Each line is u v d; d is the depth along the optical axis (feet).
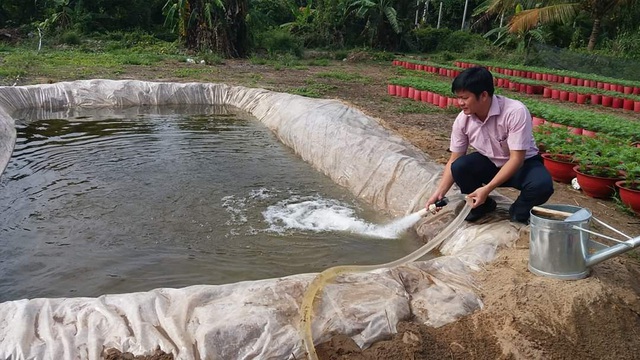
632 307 11.35
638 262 14.11
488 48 91.61
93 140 30.73
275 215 19.79
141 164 25.77
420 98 44.80
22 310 10.28
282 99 38.09
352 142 24.88
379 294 11.34
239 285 11.40
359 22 98.07
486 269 12.84
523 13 70.95
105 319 10.24
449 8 111.96
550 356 10.16
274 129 34.63
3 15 88.53
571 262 11.71
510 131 13.66
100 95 43.50
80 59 62.59
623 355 10.33
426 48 101.45
